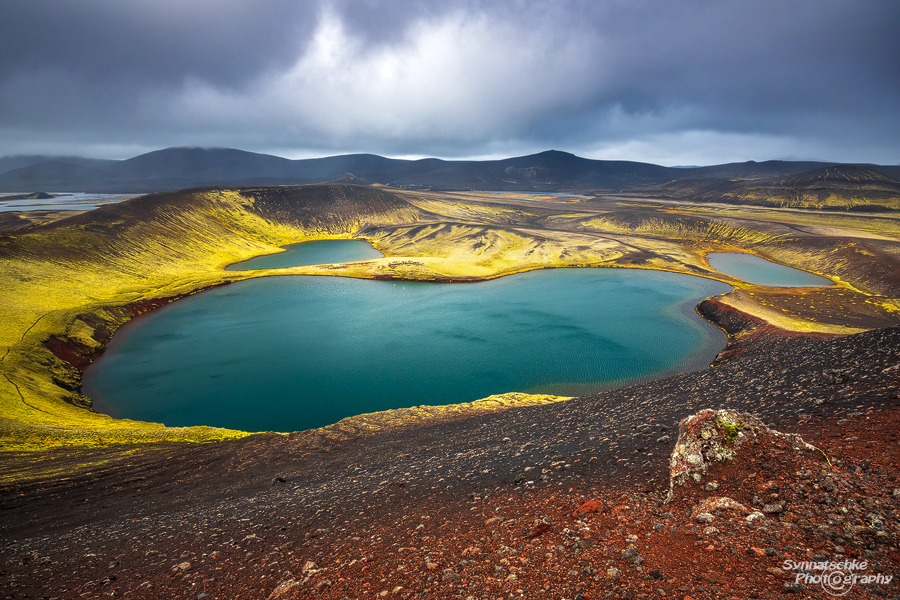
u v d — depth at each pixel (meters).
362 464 29.02
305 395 63.28
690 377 32.12
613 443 18.08
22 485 28.84
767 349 35.78
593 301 117.81
